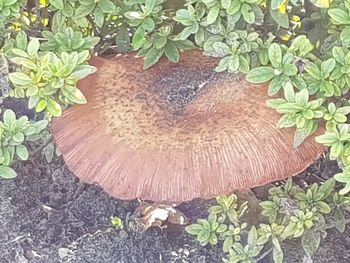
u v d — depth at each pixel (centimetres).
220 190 29
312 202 32
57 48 30
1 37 32
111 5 30
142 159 30
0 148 29
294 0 28
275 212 33
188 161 29
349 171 28
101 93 32
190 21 29
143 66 33
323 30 32
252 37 29
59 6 30
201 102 31
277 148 29
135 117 31
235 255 33
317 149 30
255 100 31
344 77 28
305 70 28
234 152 29
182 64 33
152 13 30
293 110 27
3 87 32
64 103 30
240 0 28
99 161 30
